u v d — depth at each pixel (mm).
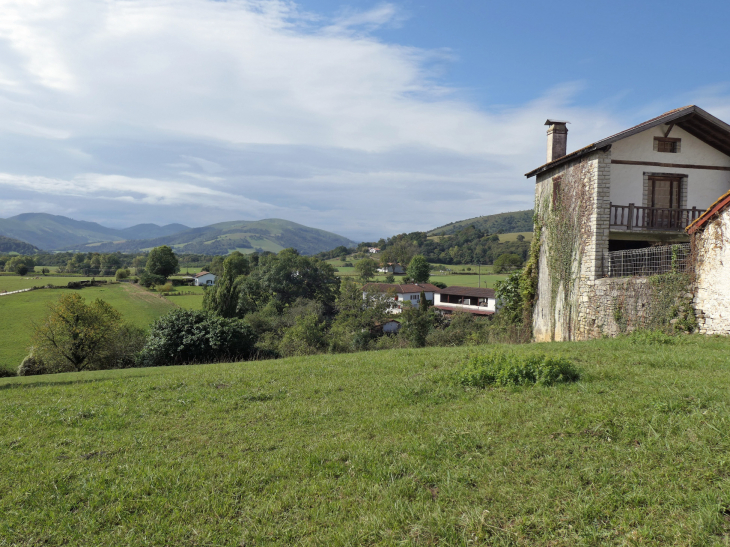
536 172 21266
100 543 4078
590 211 17141
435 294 81000
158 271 113375
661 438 4770
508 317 24938
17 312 55156
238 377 10680
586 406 6020
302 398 8375
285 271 79250
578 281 17828
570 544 3408
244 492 4816
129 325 37156
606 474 4227
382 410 7180
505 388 7613
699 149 18656
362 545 3732
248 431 6719
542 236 21266
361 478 4859
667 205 18641
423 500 4293
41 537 4230
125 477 5340
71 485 5215
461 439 5512
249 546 3896
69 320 32125
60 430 7312
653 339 11391
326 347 42406
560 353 10344
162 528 4242
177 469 5469
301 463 5375
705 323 11742
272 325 57438
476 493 4270
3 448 6570
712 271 11555
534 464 4684
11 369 32781
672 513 3561
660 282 13188
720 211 11320
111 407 8578
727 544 3117
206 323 23047
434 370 9695
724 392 5883
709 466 4109
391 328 67750
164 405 8562
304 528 4055
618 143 18266
